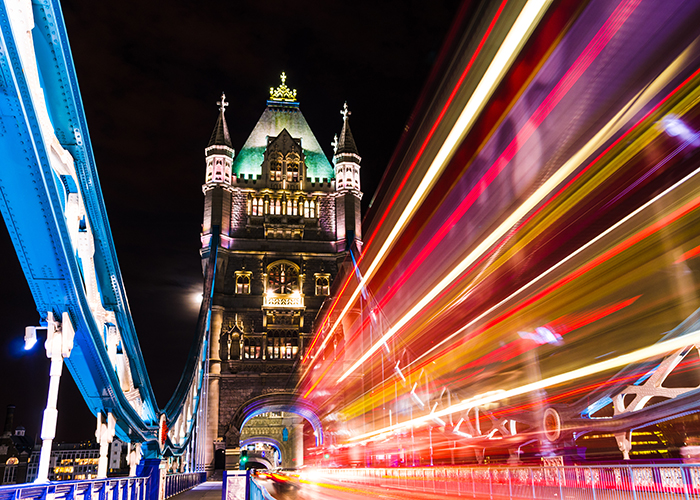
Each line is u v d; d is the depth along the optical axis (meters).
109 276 20.45
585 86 28.89
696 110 22.39
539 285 34.03
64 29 13.24
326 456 73.06
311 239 85.06
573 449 23.44
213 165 86.75
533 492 14.99
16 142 10.26
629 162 25.69
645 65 24.44
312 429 86.69
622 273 25.78
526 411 27.70
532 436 26.81
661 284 23.17
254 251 81.06
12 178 10.80
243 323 75.88
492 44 41.50
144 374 27.22
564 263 30.91
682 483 10.80
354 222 85.81
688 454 19.39
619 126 26.22
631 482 11.96
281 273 79.56
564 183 31.59
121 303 21.70
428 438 46.00
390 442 58.12
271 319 76.31
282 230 83.88
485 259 42.88
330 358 74.44
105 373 16.58
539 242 34.78
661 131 23.78
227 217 83.75
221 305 75.69
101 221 18.25
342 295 78.81
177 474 29.41
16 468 67.50
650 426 22.61
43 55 13.38
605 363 25.89
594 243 27.77
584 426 23.08
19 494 8.33
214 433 68.12
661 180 24.05
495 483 17.17
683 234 22.34
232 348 73.06
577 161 30.27
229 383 71.25
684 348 19.17
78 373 16.42
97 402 17.62
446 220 52.03
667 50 23.33
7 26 9.28
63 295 12.80
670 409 19.06
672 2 22.75
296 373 72.75
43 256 12.10
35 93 11.11
